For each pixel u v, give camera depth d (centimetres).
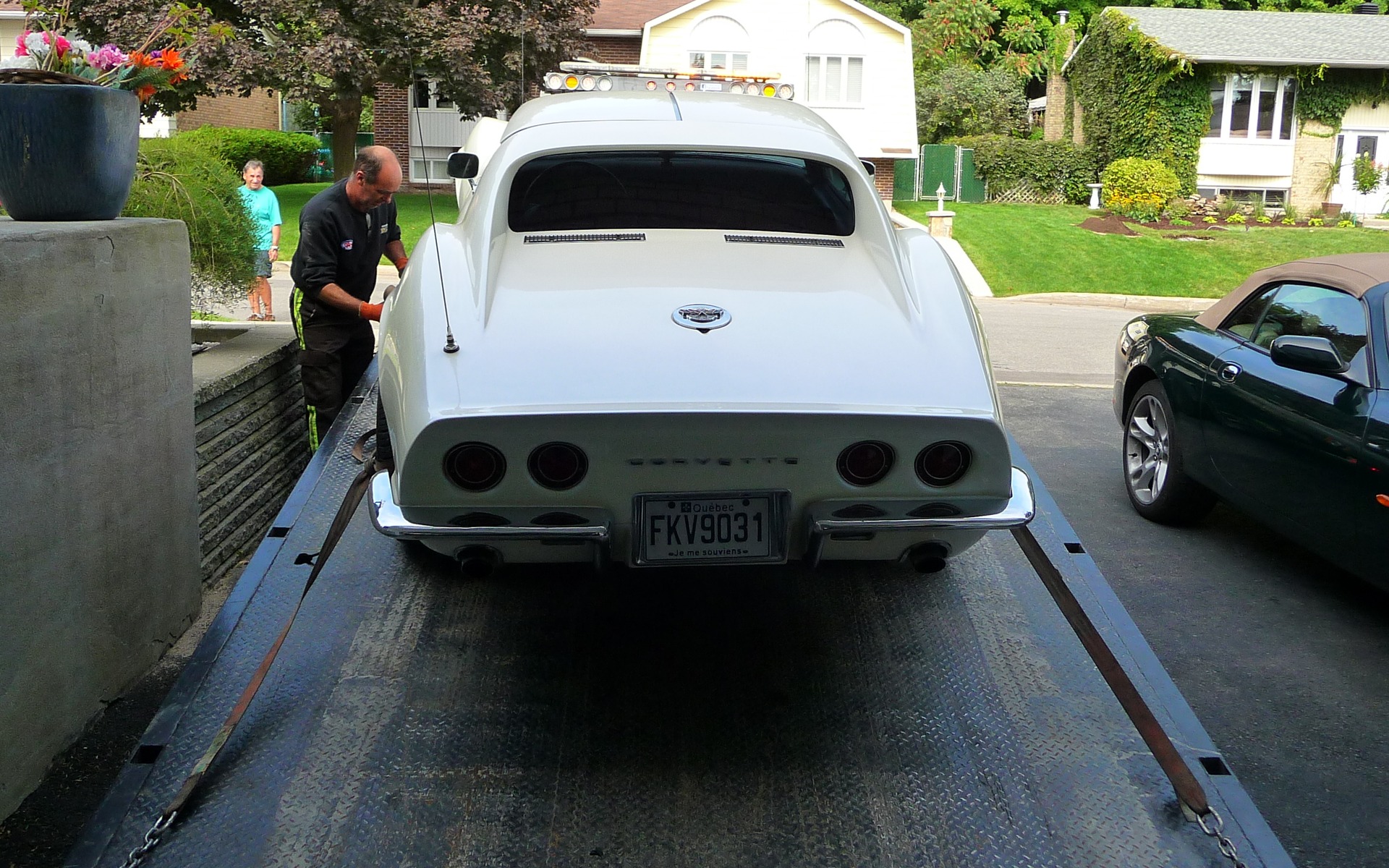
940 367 274
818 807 259
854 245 335
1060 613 347
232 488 477
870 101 2720
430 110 2686
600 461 255
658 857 242
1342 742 365
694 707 297
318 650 313
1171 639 441
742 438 254
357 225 513
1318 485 448
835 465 261
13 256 289
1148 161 2583
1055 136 3316
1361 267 500
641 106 386
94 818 246
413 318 285
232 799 253
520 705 295
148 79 392
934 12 3766
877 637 334
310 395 526
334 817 250
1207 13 2994
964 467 266
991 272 1877
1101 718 295
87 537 331
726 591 363
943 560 292
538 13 2053
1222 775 270
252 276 611
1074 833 252
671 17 2655
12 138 346
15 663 296
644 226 333
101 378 338
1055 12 4403
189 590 411
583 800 259
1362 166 2745
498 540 268
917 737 286
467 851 243
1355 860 304
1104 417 820
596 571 272
